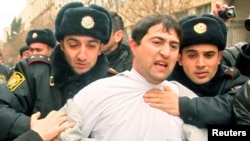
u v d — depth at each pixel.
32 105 2.19
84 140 1.86
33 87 2.18
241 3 11.28
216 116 2.04
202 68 2.19
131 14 11.38
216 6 2.87
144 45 1.90
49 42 4.49
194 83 2.29
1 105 2.04
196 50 2.18
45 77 2.20
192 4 11.17
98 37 2.12
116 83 1.98
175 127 1.97
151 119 1.93
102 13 2.16
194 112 2.02
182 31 2.02
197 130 2.04
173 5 10.16
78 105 1.96
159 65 1.89
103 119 1.93
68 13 2.10
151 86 1.99
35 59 2.25
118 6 12.88
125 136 1.88
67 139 1.83
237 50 2.97
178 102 2.02
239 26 10.10
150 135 1.89
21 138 1.82
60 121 1.91
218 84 2.29
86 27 2.08
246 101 1.96
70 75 2.19
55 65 2.18
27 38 4.52
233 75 2.33
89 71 2.22
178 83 2.21
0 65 2.69
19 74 2.21
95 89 1.98
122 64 3.18
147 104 1.96
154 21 1.91
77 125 1.88
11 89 2.15
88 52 2.12
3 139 2.00
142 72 1.96
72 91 2.18
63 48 2.16
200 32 2.14
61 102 2.17
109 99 1.95
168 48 1.88
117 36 3.17
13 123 1.97
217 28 2.17
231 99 2.10
